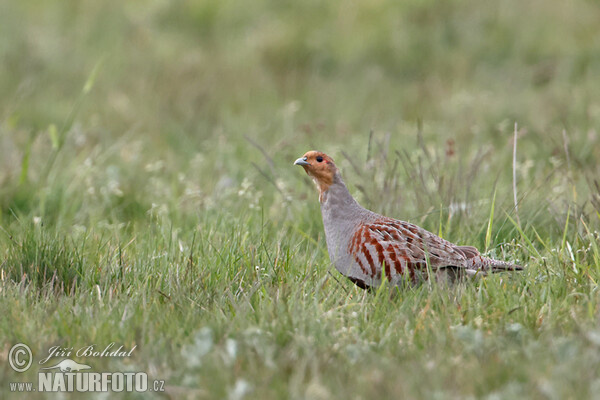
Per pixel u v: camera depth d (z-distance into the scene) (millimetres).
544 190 11602
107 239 10453
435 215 10867
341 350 6773
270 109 19109
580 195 11477
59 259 8906
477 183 12016
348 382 6184
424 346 6938
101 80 20688
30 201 12305
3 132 15711
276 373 6359
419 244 8461
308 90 20500
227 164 14617
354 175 12750
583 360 6293
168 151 15930
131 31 23547
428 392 5934
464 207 10914
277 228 10898
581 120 16531
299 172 13977
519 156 14375
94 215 11820
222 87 20297
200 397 6039
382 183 11938
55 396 6047
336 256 8750
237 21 24438
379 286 8484
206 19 24312
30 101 19094
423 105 19250
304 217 11344
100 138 16547
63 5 24797
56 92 19953
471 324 7383
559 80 20047
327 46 22703
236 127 17641
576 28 22828
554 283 8281
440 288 8094
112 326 7273
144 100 19266
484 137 16312
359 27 23531
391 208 11031
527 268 8867
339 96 20047
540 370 6238
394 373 6238
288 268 8953
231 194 12562
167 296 8023
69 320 7430
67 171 13375
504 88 19781
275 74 21531
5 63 21125
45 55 21688
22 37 22469
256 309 7746
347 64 21953
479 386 6039
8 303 7895
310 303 7941
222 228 10586
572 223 10328
